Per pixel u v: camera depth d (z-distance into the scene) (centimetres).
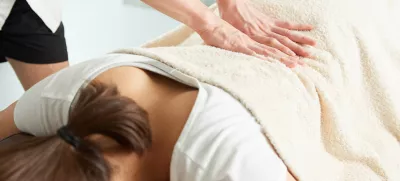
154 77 74
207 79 73
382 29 108
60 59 133
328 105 85
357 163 90
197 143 62
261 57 87
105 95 61
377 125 99
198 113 65
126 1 189
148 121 62
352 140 89
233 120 66
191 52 85
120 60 74
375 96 99
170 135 66
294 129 75
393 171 92
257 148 64
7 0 118
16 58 129
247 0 105
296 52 92
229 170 60
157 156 66
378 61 99
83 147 54
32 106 73
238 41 92
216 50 87
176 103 68
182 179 63
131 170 62
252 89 74
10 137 73
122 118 58
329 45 93
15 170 53
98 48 177
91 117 57
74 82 70
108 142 58
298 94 80
